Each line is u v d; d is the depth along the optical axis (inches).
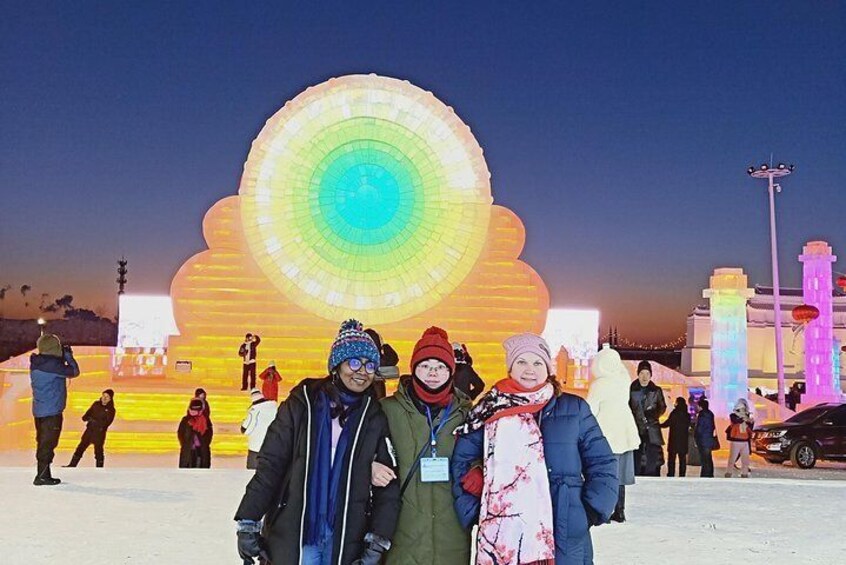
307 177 1218.6
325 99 1223.5
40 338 495.2
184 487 498.0
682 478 593.0
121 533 358.6
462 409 209.6
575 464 201.0
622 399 412.2
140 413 979.3
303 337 1189.1
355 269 1210.0
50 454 494.3
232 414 993.5
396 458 203.5
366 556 190.4
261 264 1197.7
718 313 1126.4
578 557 197.6
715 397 1117.1
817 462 967.0
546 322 1230.3
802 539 372.5
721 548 350.9
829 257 1472.7
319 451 192.7
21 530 362.0
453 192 1230.9
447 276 1215.6
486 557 193.2
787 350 2437.3
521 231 1240.2
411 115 1228.5
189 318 1184.8
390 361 522.0
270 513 192.7
